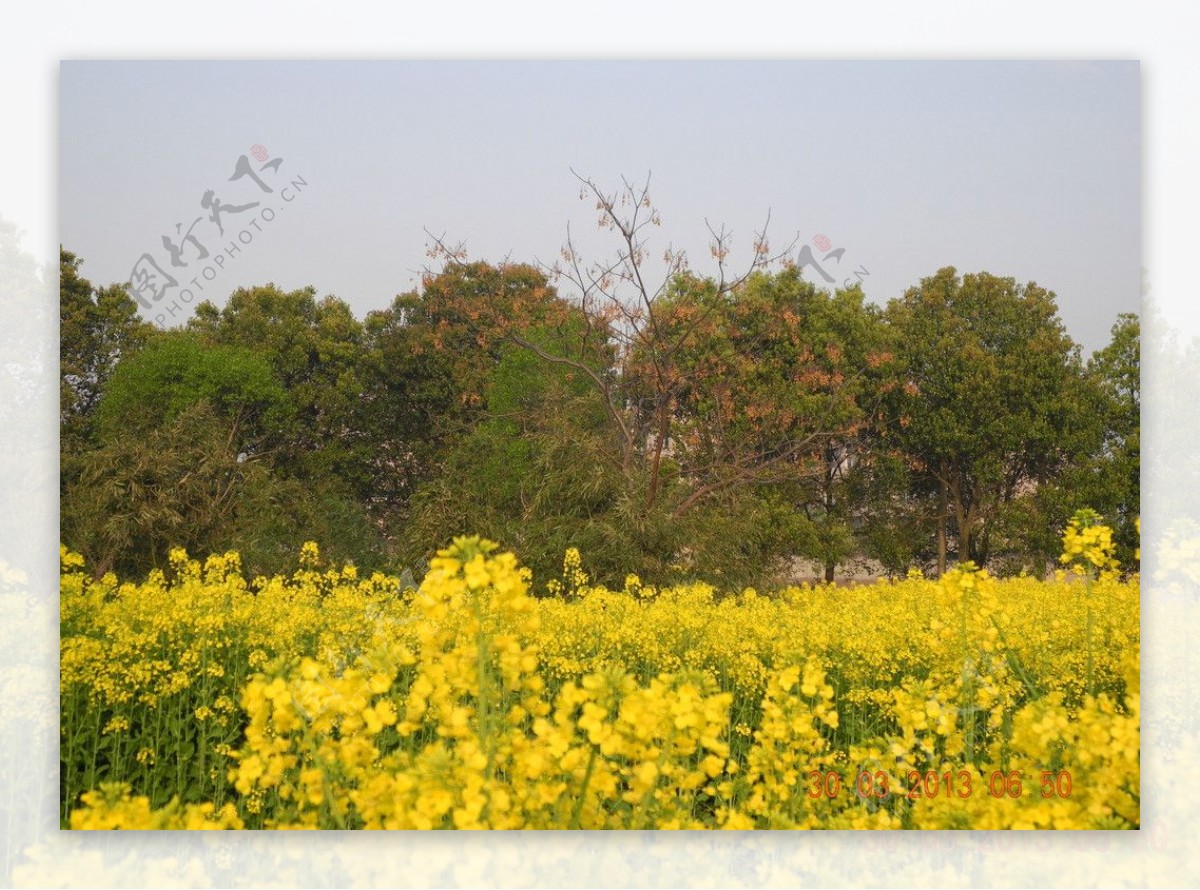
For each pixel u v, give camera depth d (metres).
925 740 3.19
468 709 2.40
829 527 7.52
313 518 7.14
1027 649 4.26
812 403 7.71
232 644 4.50
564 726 2.37
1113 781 2.80
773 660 4.55
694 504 8.70
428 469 8.22
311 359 7.72
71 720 3.78
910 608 5.44
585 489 8.30
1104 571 3.89
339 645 4.30
